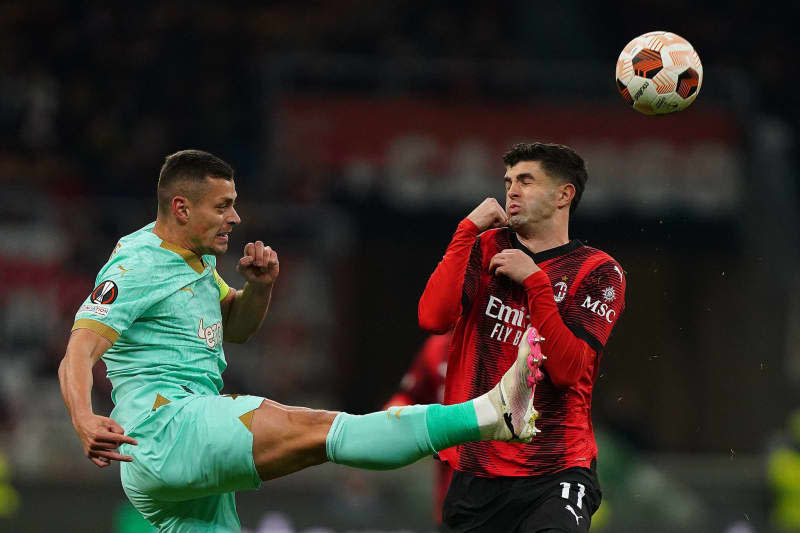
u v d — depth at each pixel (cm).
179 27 6000
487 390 1622
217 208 1639
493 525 1612
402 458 1489
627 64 1680
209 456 1529
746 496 4425
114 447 1451
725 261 5575
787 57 6269
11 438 4284
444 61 5844
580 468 1595
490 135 5275
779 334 5412
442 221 5478
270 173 5231
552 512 1529
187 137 5734
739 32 6312
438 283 1619
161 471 1551
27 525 3641
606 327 1602
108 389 4322
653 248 5522
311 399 4750
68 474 4156
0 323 4497
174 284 1614
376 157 5262
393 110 5288
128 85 5806
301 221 4919
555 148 1661
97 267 4675
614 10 6344
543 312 1541
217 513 1666
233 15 6075
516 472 1598
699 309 5644
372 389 5750
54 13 5897
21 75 5678
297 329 4788
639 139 5281
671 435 5712
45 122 5619
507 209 1664
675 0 6322
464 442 1491
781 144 5519
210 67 5941
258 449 1522
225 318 1808
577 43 6247
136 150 5584
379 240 5569
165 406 1566
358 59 5922
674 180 5288
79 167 5534
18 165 5347
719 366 5628
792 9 6378
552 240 1656
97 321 1548
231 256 4778
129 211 4778
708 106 5319
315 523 3856
